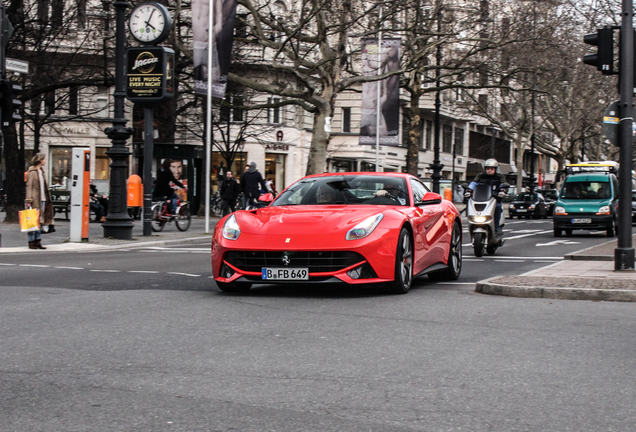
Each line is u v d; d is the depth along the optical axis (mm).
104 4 28422
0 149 14867
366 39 28375
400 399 4332
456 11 30266
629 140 10961
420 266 9383
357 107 52219
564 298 8570
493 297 8672
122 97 18578
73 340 5953
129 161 42938
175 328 6496
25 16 25750
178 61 29938
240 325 6664
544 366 5164
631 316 7305
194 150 33219
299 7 37438
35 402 4242
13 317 7008
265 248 8211
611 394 4473
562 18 29266
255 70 34844
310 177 10312
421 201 9945
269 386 4605
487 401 4301
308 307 7750
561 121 52125
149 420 3920
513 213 46562
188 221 23453
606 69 11016
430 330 6477
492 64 30703
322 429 3785
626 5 10930
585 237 24375
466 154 70062
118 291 8938
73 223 17719
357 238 8227
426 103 57094
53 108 30766
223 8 22531
